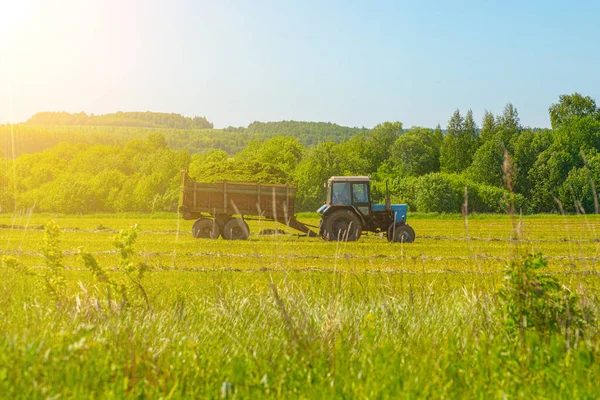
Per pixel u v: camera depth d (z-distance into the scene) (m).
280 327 6.83
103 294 9.57
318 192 77.38
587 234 30.78
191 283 11.52
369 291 9.98
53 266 8.61
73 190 75.94
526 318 6.33
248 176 27.89
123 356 5.53
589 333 6.33
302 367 5.56
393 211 26.39
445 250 21.72
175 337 6.57
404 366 5.59
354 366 5.57
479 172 86.50
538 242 24.72
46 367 5.03
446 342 6.20
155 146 155.88
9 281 9.56
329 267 15.66
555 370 5.48
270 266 15.73
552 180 78.50
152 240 25.00
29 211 9.13
